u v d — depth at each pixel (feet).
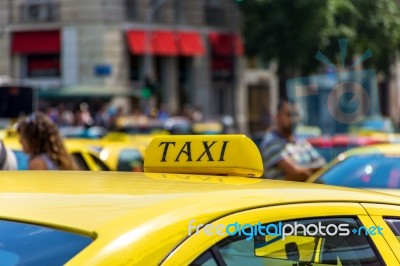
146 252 11.02
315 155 39.75
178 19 166.20
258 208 12.50
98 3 154.10
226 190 12.78
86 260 10.77
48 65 156.46
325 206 13.51
